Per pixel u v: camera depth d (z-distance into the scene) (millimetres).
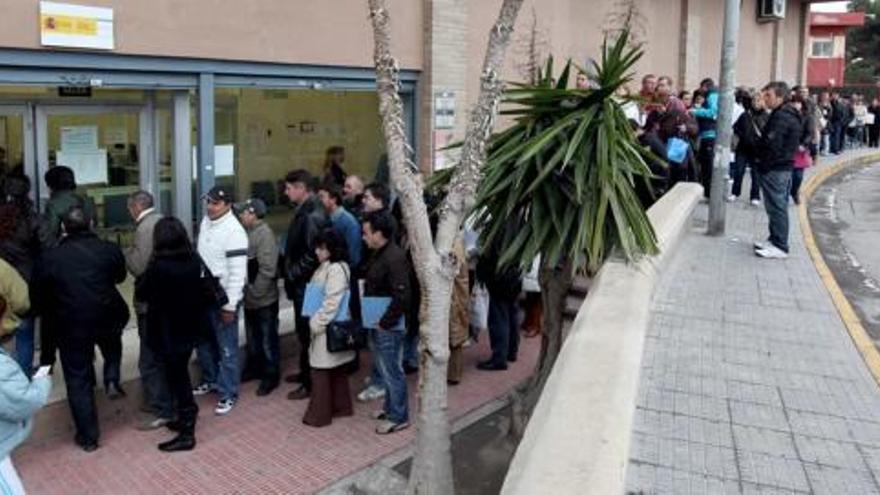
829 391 5016
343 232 7445
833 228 12789
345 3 9570
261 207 7496
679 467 3957
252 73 8711
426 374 5246
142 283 6320
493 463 6254
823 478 3893
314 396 6891
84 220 6328
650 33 17156
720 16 20578
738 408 4703
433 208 6816
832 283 7789
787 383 5125
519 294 8430
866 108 29219
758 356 5617
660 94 10453
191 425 6434
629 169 5867
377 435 6758
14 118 7340
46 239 6871
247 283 7473
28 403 4137
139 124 8234
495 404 7410
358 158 10625
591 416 3045
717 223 9977
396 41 10438
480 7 11750
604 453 2771
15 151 7383
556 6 13453
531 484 2570
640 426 4410
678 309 6707
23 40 6773
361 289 6930
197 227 8586
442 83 10992
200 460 6270
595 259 5523
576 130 5742
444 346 5211
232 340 7109
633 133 6375
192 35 8008
